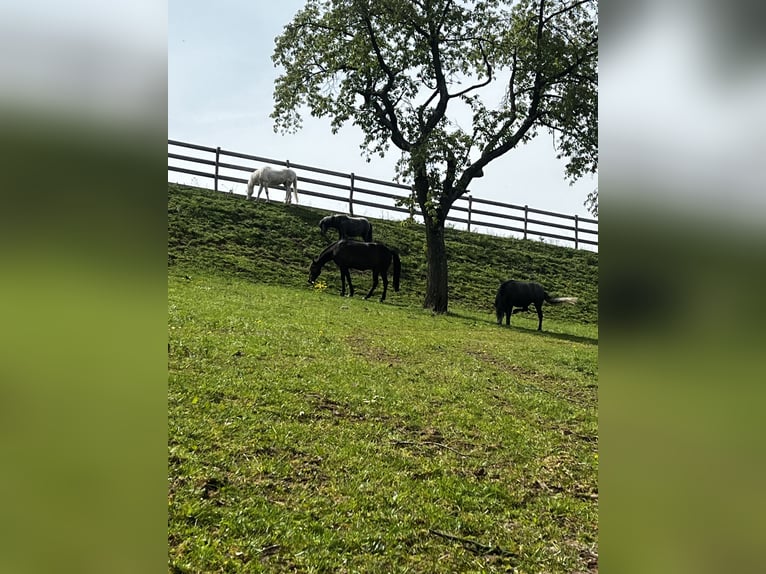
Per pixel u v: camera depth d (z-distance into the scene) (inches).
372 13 839.1
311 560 194.9
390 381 394.0
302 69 896.3
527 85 847.7
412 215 829.8
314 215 1048.2
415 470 272.4
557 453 313.4
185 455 248.4
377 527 220.8
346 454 276.1
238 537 201.2
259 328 477.4
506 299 756.6
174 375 335.9
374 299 836.0
